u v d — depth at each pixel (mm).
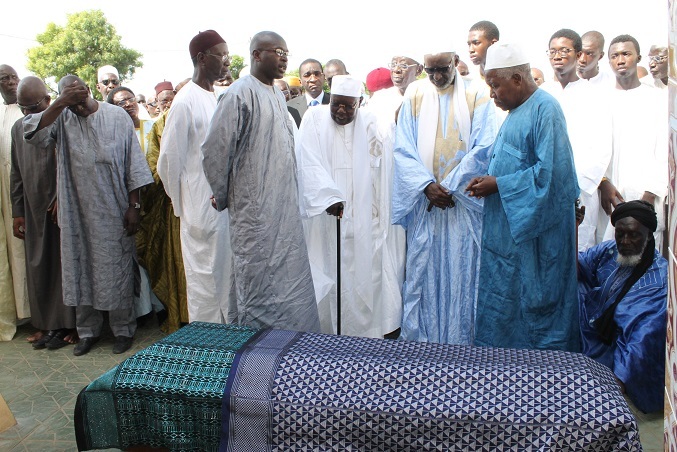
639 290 3332
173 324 4480
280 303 3240
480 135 3732
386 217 4023
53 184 4293
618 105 4391
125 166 4215
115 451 2859
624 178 4316
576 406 1983
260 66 3289
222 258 3982
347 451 2100
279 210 3234
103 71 5895
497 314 3295
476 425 1996
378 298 4039
